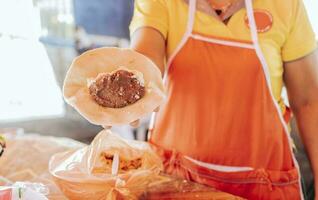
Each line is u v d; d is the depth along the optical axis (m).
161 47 1.23
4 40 4.18
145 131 2.91
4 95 4.32
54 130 3.89
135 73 0.99
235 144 1.26
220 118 1.25
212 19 1.22
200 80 1.24
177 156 1.30
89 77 0.98
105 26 3.38
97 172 0.96
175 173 1.28
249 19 1.21
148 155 1.05
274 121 1.27
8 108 4.22
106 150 1.02
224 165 1.28
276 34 1.22
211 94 1.24
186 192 1.06
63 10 3.72
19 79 4.38
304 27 1.25
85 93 0.95
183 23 1.24
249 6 1.21
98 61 1.00
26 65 4.34
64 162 1.02
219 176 1.28
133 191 0.98
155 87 0.99
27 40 4.18
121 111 0.92
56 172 0.96
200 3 1.23
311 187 1.50
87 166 0.97
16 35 4.15
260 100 1.24
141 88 0.98
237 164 1.28
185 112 1.28
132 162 1.01
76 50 3.69
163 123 1.34
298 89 1.31
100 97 0.94
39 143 1.34
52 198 1.01
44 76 4.34
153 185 1.08
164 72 1.28
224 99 1.24
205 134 1.27
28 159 1.24
